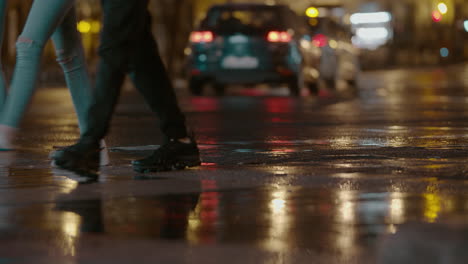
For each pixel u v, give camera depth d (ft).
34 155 28.81
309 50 84.48
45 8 26.27
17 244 14.47
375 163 26.27
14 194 20.02
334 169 24.75
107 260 13.15
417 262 10.87
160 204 18.57
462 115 52.95
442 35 254.88
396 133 39.32
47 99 77.71
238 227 15.93
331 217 16.81
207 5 156.76
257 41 81.15
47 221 16.69
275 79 80.94
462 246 10.58
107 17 23.35
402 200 18.83
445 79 129.29
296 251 13.76
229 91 93.86
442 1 253.85
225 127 43.91
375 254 13.51
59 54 27.17
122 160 27.94
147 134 40.24
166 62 133.59
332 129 42.19
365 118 50.65
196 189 20.67
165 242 14.57
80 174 23.59
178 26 133.08
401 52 243.40
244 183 21.63
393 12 244.01
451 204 18.28
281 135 38.60
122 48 23.50
